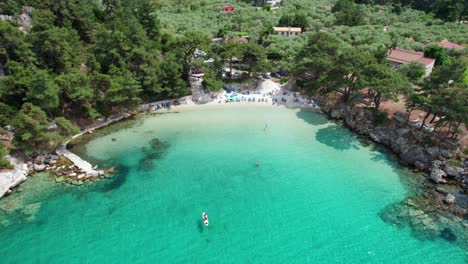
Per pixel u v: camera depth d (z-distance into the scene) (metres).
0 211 43.88
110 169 53.12
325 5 174.12
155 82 73.06
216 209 45.09
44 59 68.19
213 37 116.88
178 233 40.97
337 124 70.31
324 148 60.84
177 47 79.19
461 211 44.59
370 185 50.56
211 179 51.47
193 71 90.75
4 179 47.34
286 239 40.53
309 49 79.19
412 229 42.12
